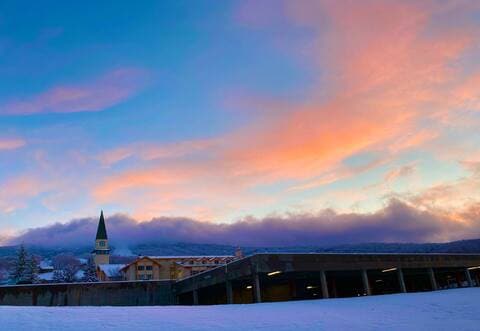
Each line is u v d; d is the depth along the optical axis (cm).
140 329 1689
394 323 2003
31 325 1709
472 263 6016
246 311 2516
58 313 2159
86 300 4269
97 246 14462
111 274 10494
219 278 4244
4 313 2077
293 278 4956
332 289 6025
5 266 12281
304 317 2200
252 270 3762
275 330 1744
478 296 3538
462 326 1891
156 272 10206
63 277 10862
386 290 7019
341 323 1983
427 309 2641
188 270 9912
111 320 1931
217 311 2483
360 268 4519
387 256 4869
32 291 3988
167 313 2314
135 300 4616
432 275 5388
